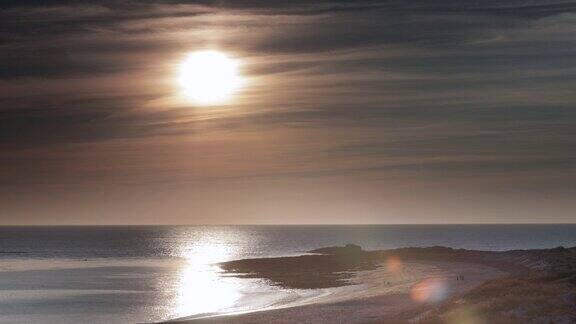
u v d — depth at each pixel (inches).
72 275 5142.7
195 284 4286.4
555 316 1691.7
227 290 3875.5
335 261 5659.5
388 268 4864.7
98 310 3083.2
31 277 4972.9
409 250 6235.2
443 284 3277.6
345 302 2807.6
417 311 2295.8
